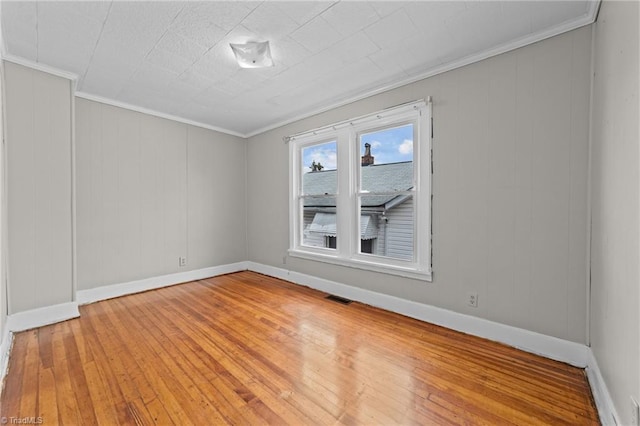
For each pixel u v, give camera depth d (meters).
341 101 3.23
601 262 1.53
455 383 1.66
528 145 2.03
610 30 1.41
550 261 1.95
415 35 2.01
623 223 1.18
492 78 2.18
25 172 2.38
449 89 2.41
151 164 3.59
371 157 3.12
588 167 1.80
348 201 3.23
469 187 2.31
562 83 1.88
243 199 4.67
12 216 2.32
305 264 3.75
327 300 3.14
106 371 1.78
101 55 2.28
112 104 3.25
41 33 1.98
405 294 2.72
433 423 1.36
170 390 1.60
